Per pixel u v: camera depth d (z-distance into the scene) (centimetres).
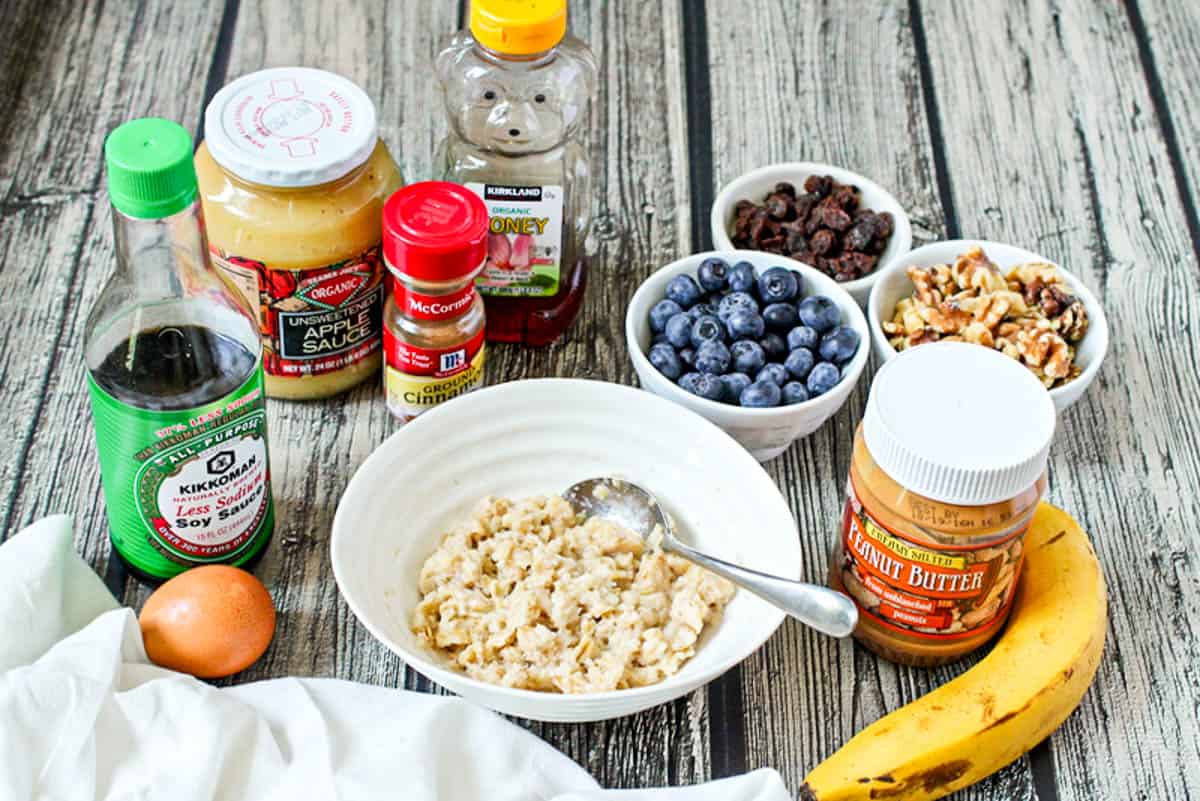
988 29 115
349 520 83
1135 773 83
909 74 112
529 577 84
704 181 106
